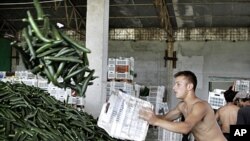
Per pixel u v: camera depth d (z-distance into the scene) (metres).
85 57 2.03
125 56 13.23
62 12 12.41
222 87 12.49
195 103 2.99
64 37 1.94
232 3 10.78
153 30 13.06
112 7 11.77
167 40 12.91
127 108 2.77
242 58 12.41
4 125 2.44
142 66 13.05
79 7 11.98
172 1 10.95
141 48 13.13
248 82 7.71
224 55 12.53
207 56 12.64
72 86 2.10
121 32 13.30
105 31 6.25
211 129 3.01
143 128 2.76
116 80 7.33
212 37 12.63
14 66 13.68
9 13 12.61
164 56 12.93
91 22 6.20
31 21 1.88
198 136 3.08
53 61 1.93
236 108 5.32
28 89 3.08
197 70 12.66
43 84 6.64
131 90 7.39
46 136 2.50
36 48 1.90
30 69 2.01
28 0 11.54
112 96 2.79
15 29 13.54
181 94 3.05
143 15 12.10
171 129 2.81
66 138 2.63
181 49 12.83
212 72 12.57
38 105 2.85
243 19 11.88
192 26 12.70
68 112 2.99
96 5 6.21
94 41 6.15
